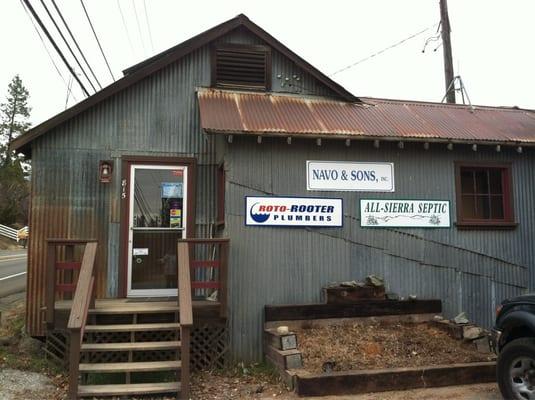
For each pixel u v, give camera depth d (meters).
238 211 8.23
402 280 8.84
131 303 8.02
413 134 8.72
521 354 5.55
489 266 9.27
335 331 7.95
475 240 9.28
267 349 7.79
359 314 8.29
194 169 9.21
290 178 8.51
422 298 8.82
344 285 8.37
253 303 8.12
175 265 8.94
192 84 9.45
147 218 8.95
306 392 6.26
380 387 6.45
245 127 8.01
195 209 9.12
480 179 9.68
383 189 8.91
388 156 9.02
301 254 8.43
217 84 9.54
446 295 8.99
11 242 44.31
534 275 9.44
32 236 8.54
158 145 9.15
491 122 10.16
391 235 8.88
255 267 8.20
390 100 10.98
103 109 9.02
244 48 9.73
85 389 6.22
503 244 9.40
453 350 7.48
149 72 9.10
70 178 8.77
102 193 8.84
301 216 8.48
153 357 7.59
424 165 9.18
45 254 8.53
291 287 8.32
